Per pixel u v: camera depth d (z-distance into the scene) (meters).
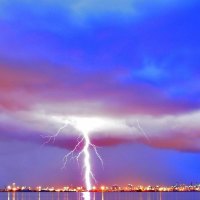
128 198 196.50
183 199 176.25
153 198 191.75
